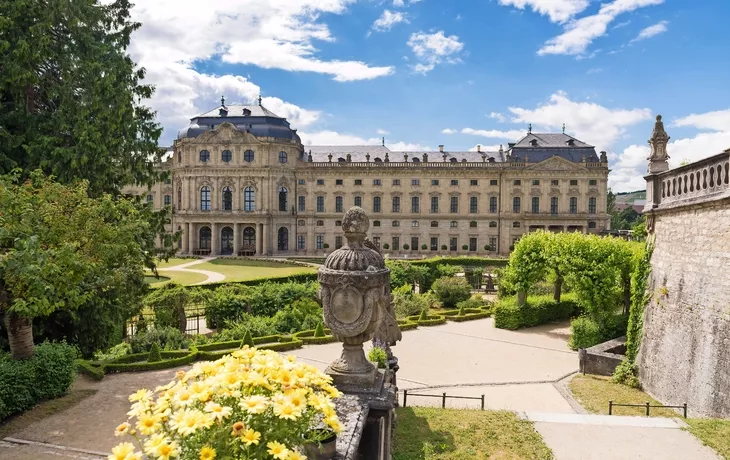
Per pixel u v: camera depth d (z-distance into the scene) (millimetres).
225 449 4656
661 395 18141
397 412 14672
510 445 12117
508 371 25062
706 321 14945
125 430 4922
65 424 14758
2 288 15344
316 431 5656
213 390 5062
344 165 94812
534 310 36531
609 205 131250
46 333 22922
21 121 22109
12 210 14945
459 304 43656
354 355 8266
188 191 93188
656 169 19438
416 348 29953
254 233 96438
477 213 93625
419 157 99438
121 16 27859
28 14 21281
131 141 26812
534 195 92125
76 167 22125
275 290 36812
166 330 28453
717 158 14453
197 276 58031
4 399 14680
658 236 19250
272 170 92625
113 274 18469
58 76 24438
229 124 92438
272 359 5922
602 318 29641
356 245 8422
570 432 13062
